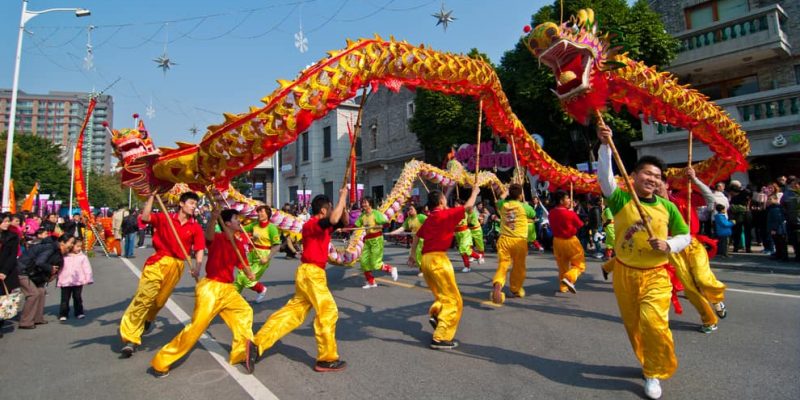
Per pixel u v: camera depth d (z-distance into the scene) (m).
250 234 7.27
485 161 19.61
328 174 34.41
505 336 4.82
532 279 8.48
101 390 3.67
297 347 4.68
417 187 25.33
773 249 9.96
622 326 5.10
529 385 3.49
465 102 20.58
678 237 3.21
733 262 9.12
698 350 4.15
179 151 4.43
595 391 3.34
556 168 8.25
